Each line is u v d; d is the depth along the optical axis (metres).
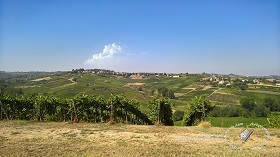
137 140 18.64
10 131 21.62
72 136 19.88
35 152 15.55
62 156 14.68
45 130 22.11
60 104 29.42
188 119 29.73
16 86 159.50
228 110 71.12
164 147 16.77
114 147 16.64
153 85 176.88
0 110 29.38
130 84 179.75
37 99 29.62
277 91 132.12
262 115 76.69
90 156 14.59
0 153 15.30
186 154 15.09
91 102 29.05
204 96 29.77
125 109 29.34
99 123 27.02
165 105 29.89
